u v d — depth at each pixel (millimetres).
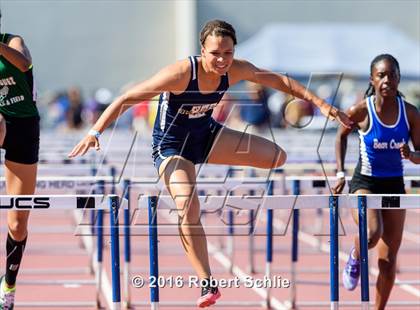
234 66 14484
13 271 15758
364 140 15820
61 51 73375
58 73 73375
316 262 25000
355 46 51656
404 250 27531
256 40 53188
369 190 15945
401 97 15844
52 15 73125
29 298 20281
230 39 13820
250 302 19328
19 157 15391
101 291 20328
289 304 19312
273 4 69250
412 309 18953
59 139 36938
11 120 15266
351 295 20375
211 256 26141
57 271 23297
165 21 74312
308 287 21438
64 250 26969
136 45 74188
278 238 29875
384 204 14406
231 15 70000
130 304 18953
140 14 74188
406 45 51750
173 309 18797
